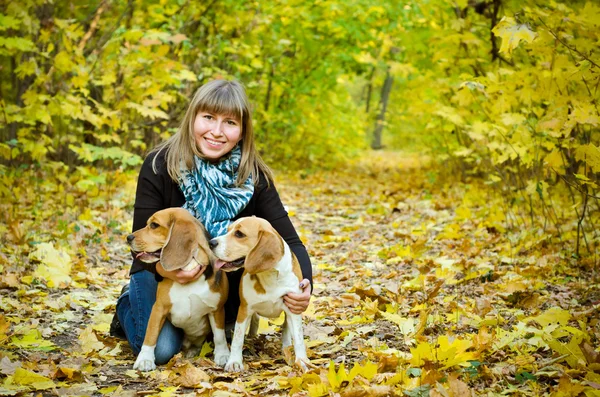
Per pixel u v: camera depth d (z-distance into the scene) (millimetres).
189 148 3811
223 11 10688
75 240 6195
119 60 8453
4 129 8836
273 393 3164
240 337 3514
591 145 4453
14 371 3266
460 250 6195
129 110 9984
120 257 6059
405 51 11312
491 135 7012
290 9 11758
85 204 7645
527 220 7141
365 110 30328
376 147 32281
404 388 2984
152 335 3518
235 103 3721
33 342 3779
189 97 10461
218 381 3396
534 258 5555
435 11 9281
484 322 3914
